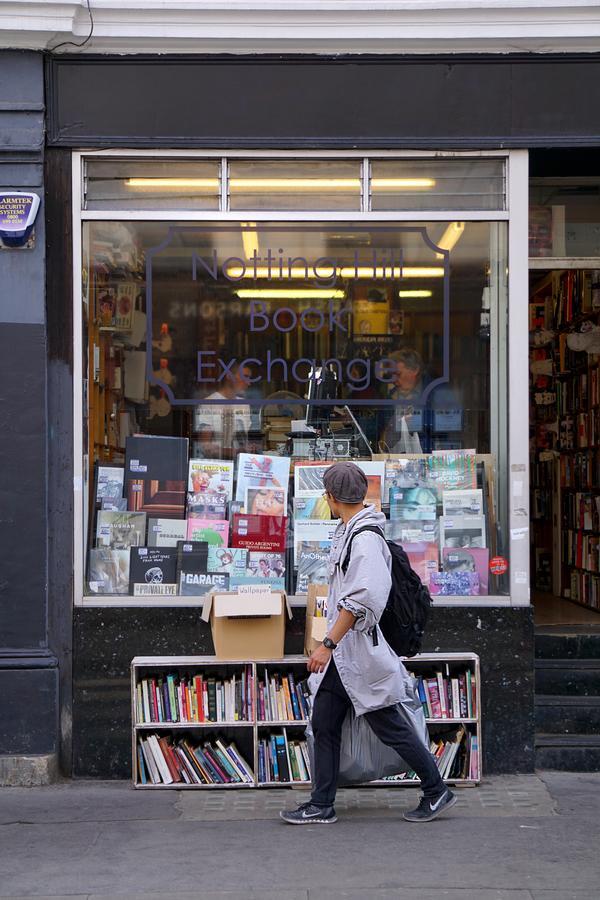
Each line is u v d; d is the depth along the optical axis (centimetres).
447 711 593
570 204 713
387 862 469
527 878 450
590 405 856
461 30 607
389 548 514
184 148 620
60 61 615
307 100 619
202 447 635
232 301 636
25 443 607
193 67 617
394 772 536
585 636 671
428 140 620
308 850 486
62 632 610
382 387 637
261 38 606
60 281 618
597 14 604
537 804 554
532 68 619
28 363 608
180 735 607
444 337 635
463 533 629
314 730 522
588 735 630
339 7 599
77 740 606
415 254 635
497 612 612
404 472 634
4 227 601
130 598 615
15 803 563
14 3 590
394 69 619
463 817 533
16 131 611
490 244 635
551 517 968
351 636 503
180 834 511
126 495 629
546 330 962
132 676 582
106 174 629
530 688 610
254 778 585
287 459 636
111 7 596
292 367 636
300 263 636
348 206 634
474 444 633
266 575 629
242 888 441
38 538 606
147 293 633
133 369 632
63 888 443
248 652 577
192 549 628
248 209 633
